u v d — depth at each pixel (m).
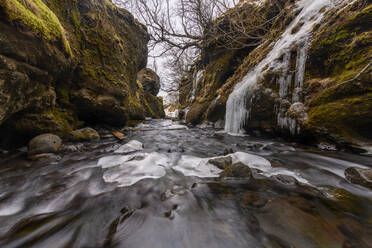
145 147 3.86
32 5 2.57
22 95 2.54
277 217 1.17
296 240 0.96
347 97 2.67
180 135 5.98
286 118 3.79
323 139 2.95
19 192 1.64
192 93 13.38
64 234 1.07
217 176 1.99
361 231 1.01
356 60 2.66
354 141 2.58
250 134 5.47
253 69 5.67
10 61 2.15
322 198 1.43
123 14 7.90
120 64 6.14
